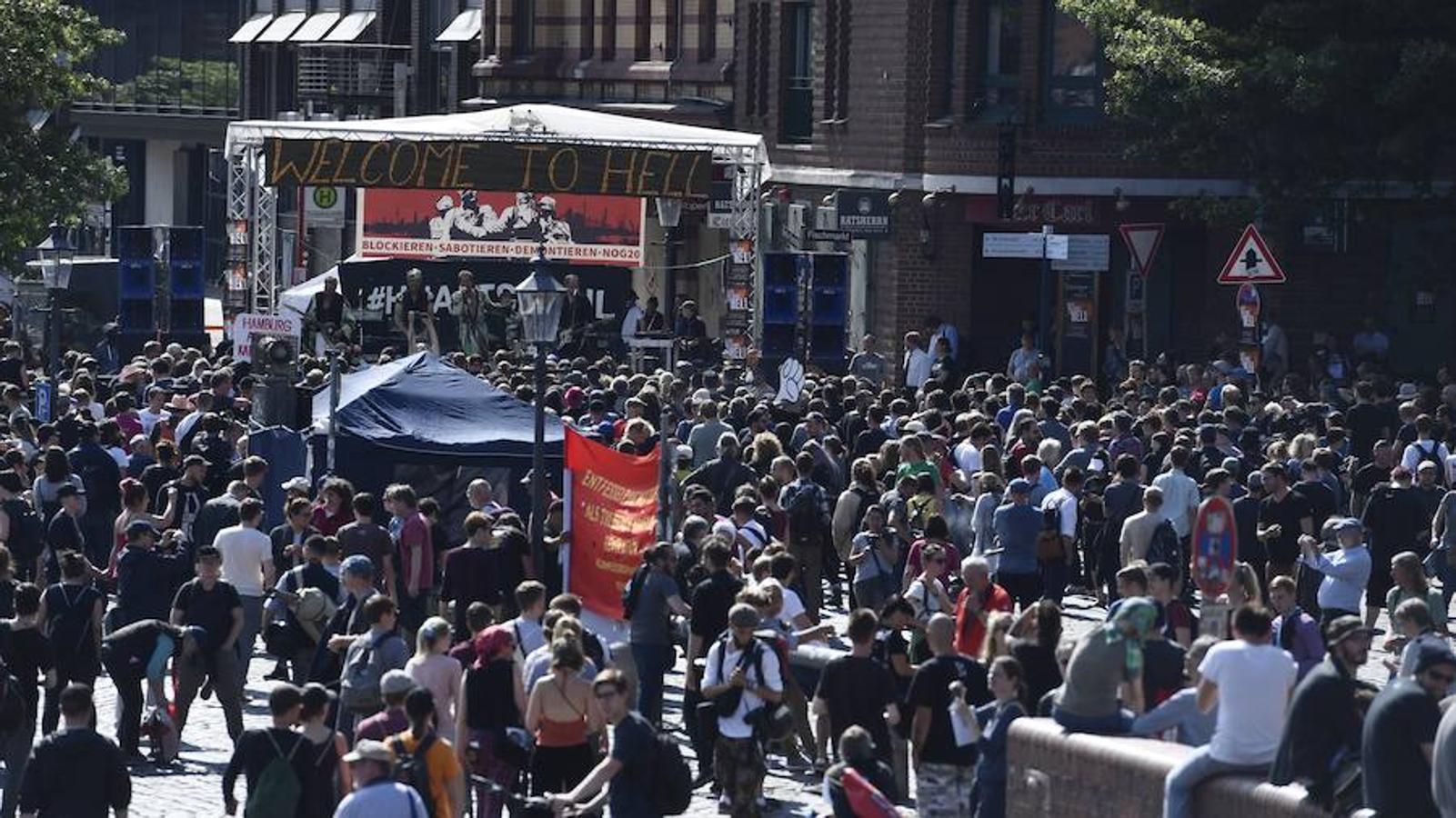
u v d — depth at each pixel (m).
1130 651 25.55
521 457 46.66
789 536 42.56
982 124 75.75
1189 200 68.44
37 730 35.03
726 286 78.25
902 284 77.81
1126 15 66.56
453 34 108.50
